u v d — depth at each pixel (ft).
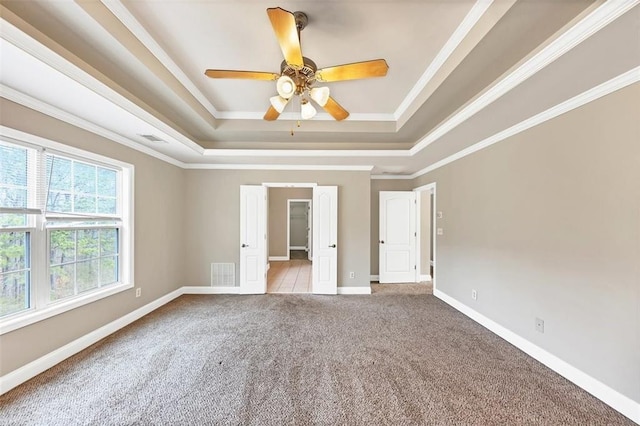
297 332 10.69
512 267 9.86
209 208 16.29
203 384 7.35
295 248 38.22
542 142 8.59
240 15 6.40
